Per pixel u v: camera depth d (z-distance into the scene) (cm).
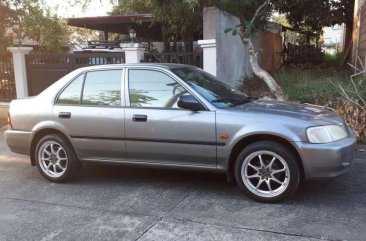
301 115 504
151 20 1298
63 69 1121
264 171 497
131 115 549
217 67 1011
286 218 454
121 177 623
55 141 598
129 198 533
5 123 1094
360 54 1382
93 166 683
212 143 512
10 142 631
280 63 1948
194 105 518
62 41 1439
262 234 418
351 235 411
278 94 914
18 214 493
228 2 998
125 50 1032
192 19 1098
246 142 509
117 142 561
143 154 552
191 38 1257
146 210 491
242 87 1156
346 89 895
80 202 527
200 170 530
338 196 515
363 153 705
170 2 1059
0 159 750
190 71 592
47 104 605
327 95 920
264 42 1606
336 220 445
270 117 494
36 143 619
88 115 573
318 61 2230
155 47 1620
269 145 488
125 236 425
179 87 541
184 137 523
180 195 537
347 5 1858
